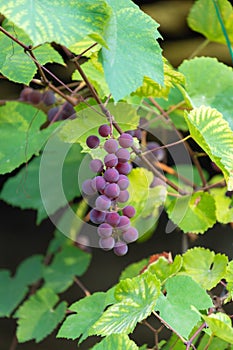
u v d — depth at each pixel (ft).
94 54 3.59
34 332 4.57
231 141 3.44
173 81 3.68
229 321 3.38
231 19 4.17
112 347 3.24
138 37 3.23
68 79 4.56
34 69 3.59
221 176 4.66
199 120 3.45
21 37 3.56
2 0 3.01
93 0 3.11
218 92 4.03
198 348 3.74
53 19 3.02
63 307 4.58
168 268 3.76
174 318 3.42
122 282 3.42
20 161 4.10
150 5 4.85
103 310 3.73
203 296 3.47
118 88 3.08
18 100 4.18
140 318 3.32
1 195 4.91
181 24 4.92
